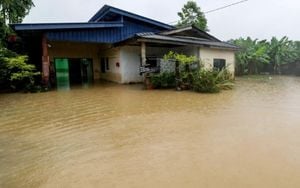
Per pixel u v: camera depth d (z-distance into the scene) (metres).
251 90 11.18
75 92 10.77
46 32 11.60
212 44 13.91
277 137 4.66
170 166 3.54
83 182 3.16
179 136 4.81
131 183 3.10
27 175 3.38
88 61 17.27
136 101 8.55
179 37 13.80
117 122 5.89
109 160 3.79
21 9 14.62
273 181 3.08
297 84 13.73
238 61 20.89
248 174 3.26
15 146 4.44
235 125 5.50
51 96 9.70
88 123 5.84
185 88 11.16
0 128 5.52
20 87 11.16
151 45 14.29
